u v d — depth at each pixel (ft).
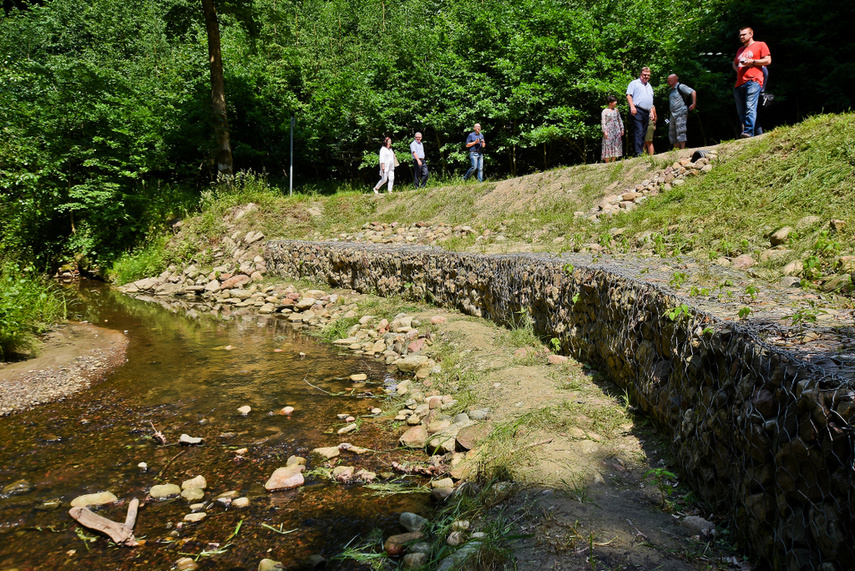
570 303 16.80
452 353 19.77
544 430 12.28
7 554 9.61
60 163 45.75
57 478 12.39
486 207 37.93
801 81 40.75
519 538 8.49
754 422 7.21
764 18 41.32
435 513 10.65
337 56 74.84
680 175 26.91
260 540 10.00
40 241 49.11
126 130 51.01
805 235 15.85
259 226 47.03
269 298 36.14
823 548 5.79
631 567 7.51
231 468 12.94
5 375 19.60
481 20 56.13
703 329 9.30
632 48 48.93
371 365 21.61
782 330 8.33
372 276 32.68
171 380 19.66
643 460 10.73
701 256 17.54
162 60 81.51
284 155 65.36
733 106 44.78
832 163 18.97
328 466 12.95
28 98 48.67
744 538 7.54
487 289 22.97
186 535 10.19
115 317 32.27
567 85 48.88
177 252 46.60
